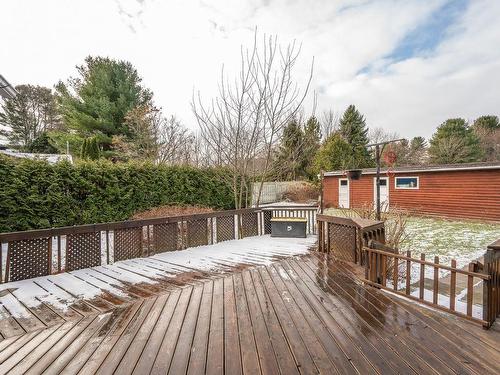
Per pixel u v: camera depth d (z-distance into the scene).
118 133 15.16
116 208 8.13
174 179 9.71
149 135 14.55
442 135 25.34
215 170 11.02
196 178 10.48
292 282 3.79
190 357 2.11
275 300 3.18
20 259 4.04
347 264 4.63
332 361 2.04
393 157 12.37
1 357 2.14
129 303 3.17
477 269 2.78
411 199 12.09
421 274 3.04
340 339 2.34
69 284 3.84
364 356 2.10
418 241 7.25
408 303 3.06
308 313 2.83
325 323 2.62
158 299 3.27
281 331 2.48
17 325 2.68
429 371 1.92
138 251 5.29
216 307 3.02
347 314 2.80
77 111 14.66
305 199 19.56
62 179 7.09
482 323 2.50
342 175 15.14
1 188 6.10
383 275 3.50
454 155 23.20
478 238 7.47
